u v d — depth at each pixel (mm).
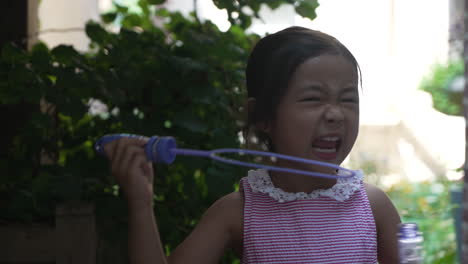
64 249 2174
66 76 2186
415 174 6176
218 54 2334
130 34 2309
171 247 2330
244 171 2215
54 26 5094
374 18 7656
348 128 1335
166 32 2566
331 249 1399
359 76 1438
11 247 2213
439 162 6289
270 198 1444
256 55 1453
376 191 1523
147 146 1213
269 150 1473
